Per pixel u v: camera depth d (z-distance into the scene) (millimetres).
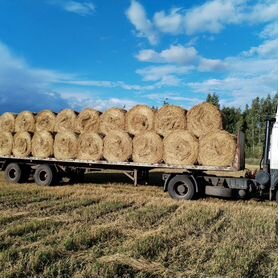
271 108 61219
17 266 6355
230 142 13078
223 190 13305
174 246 7578
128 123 15633
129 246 7410
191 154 13719
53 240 7855
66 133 16859
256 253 7055
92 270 6180
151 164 14617
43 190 15094
